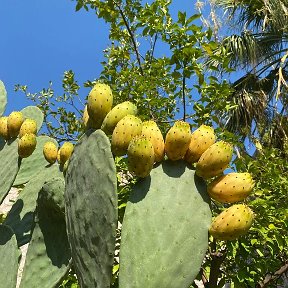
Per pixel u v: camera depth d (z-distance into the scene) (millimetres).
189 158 1627
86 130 1835
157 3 4422
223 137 4270
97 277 1500
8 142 2576
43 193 1951
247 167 3996
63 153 2613
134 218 1486
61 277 1940
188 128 1623
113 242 1468
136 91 4473
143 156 1538
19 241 2510
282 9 8227
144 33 4441
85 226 1577
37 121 3105
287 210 3504
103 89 1782
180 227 1464
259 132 7676
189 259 1423
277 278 4184
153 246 1432
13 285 1976
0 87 3047
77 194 1654
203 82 4184
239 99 7703
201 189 1557
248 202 3484
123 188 3695
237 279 3584
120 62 5160
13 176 2434
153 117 4512
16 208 2607
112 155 1570
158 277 1387
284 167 4512
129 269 1403
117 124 1676
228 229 1434
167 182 1566
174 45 4172
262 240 3594
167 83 4676
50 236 2010
